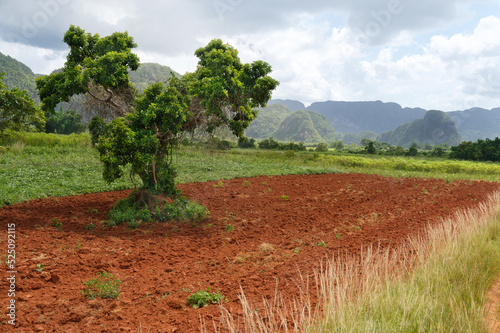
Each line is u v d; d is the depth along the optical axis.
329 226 9.89
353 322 3.71
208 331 4.16
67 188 13.23
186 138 10.62
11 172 14.70
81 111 10.51
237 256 7.36
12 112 14.41
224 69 9.88
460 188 17.78
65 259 6.76
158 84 9.78
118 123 9.26
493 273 5.58
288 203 13.15
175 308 4.93
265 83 10.66
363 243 8.15
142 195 10.38
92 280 5.64
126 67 10.29
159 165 10.42
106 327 4.30
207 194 14.19
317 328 3.85
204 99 9.77
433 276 5.12
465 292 4.70
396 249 7.47
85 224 9.28
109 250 7.48
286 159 33.12
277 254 7.49
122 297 5.28
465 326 3.78
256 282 5.86
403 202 13.81
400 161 31.64
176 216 10.15
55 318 4.53
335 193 15.62
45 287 5.51
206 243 8.31
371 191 16.42
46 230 8.49
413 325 3.85
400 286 4.67
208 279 6.06
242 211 11.66
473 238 6.73
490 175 26.77
